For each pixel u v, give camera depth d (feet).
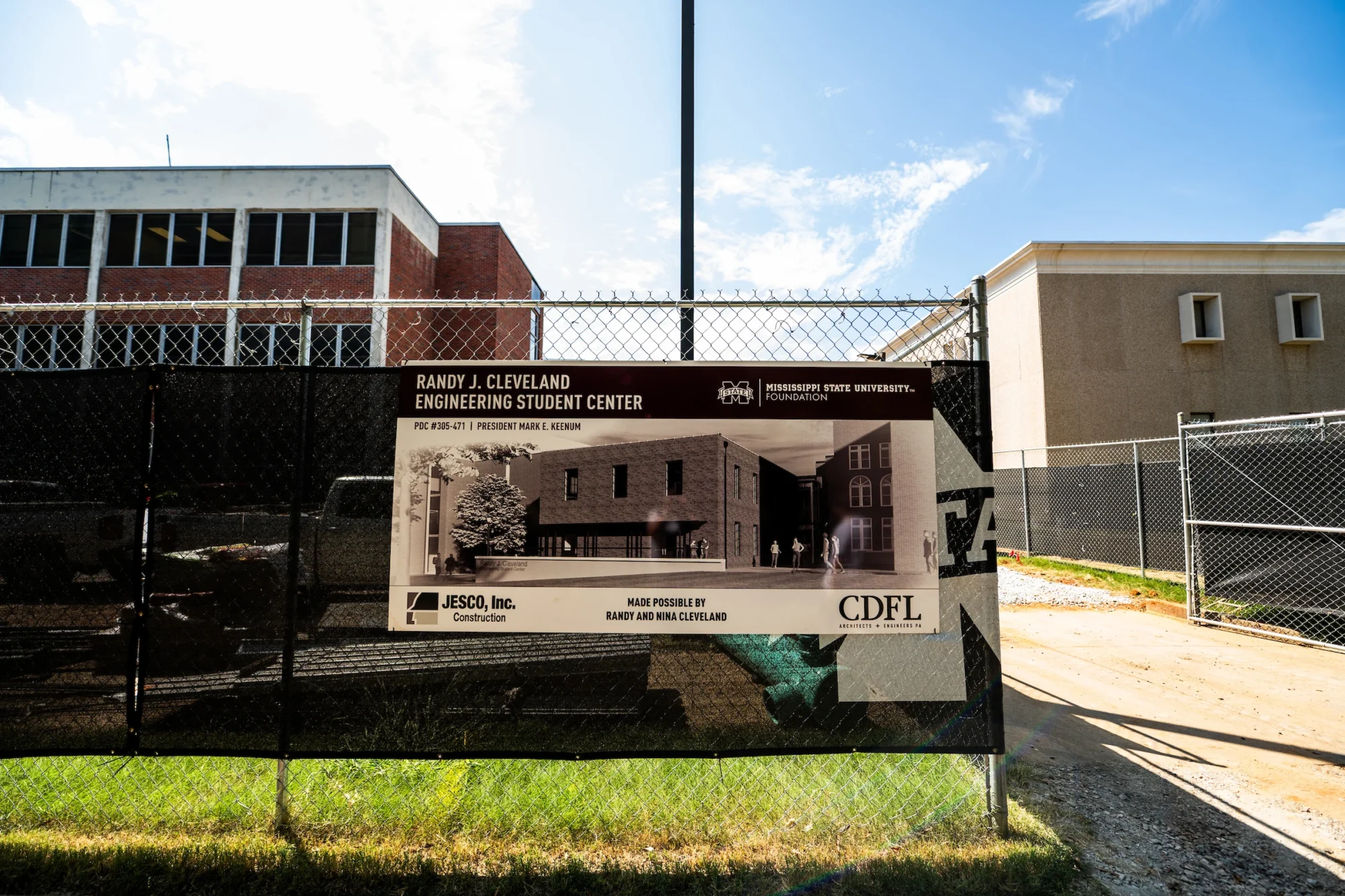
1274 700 16.55
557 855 9.14
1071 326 55.42
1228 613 25.44
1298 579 22.35
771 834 9.70
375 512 9.83
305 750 9.42
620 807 10.34
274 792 10.59
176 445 10.02
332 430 9.96
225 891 8.36
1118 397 54.95
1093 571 37.65
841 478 9.81
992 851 9.23
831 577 9.76
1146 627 25.04
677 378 9.92
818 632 9.72
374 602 9.70
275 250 65.87
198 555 9.83
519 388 9.92
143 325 10.30
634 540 9.75
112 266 65.57
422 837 9.41
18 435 10.15
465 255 77.46
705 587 9.72
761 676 9.64
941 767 11.97
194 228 66.08
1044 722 15.06
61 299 64.80
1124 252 55.83
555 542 9.76
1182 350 55.83
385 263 65.26
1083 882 8.87
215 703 9.64
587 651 9.64
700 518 9.77
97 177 65.72
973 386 10.07
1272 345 56.24
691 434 9.84
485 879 8.57
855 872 8.79
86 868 8.63
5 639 9.87
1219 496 25.03
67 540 9.98
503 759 9.40
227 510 9.88
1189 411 55.16
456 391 9.93
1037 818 10.50
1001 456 59.93
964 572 9.84
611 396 9.90
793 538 9.77
